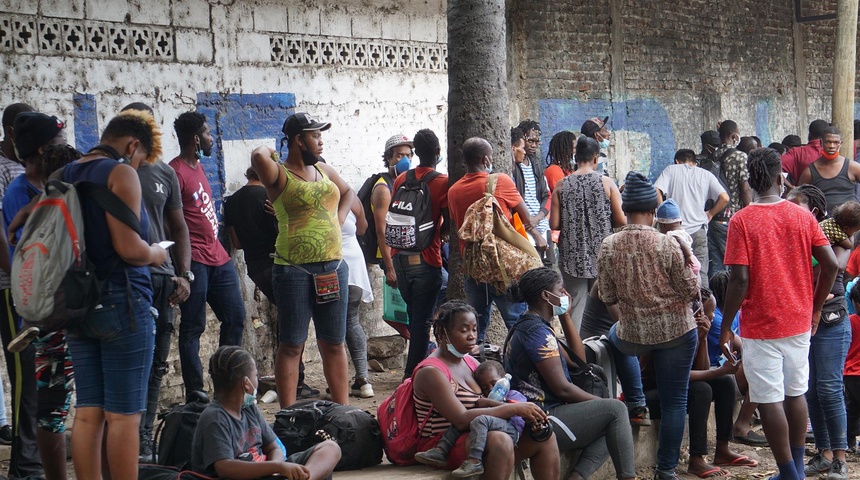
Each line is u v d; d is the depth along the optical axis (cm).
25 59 768
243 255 896
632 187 636
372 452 581
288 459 523
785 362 618
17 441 578
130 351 459
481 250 712
